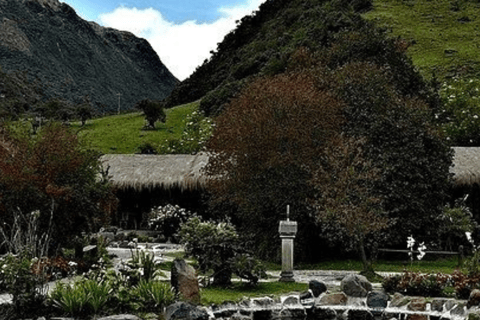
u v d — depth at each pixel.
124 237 30.09
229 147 24.48
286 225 17.17
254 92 25.59
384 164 23.70
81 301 11.76
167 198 32.00
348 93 26.42
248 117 24.36
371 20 91.88
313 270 21.70
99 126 79.38
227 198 26.20
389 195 23.56
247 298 13.63
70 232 19.42
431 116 29.34
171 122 78.81
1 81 117.00
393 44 33.94
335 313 13.84
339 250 26.14
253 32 117.56
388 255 26.08
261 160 24.06
